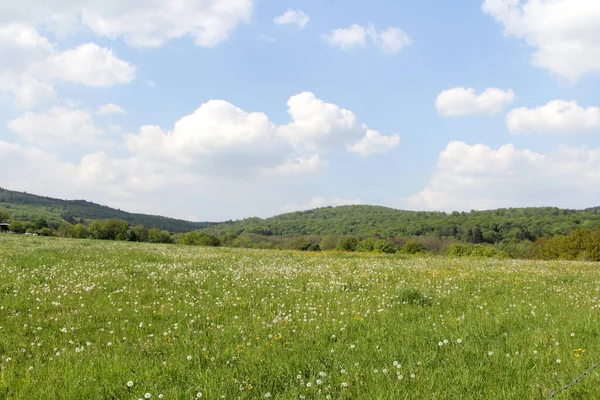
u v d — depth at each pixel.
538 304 10.12
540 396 4.77
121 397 5.07
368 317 8.91
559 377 5.26
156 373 5.82
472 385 5.12
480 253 66.69
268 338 7.49
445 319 8.61
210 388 5.15
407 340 7.05
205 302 10.88
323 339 7.33
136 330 8.31
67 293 11.33
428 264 21.62
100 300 10.78
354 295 11.68
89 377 5.66
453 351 6.31
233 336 7.66
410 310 9.54
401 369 5.70
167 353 6.80
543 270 19.23
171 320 9.05
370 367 5.83
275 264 19.75
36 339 7.53
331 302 10.71
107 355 6.62
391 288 12.62
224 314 9.58
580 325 7.75
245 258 22.83
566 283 14.41
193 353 6.71
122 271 15.15
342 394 4.93
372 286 13.16
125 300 10.98
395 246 83.25
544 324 8.02
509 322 8.24
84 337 7.83
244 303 10.69
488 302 10.62
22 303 10.22
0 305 9.92
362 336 7.50
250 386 5.20
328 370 5.84
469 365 5.86
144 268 16.33
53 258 18.44
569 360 5.87
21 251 21.22
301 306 10.27
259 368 5.87
